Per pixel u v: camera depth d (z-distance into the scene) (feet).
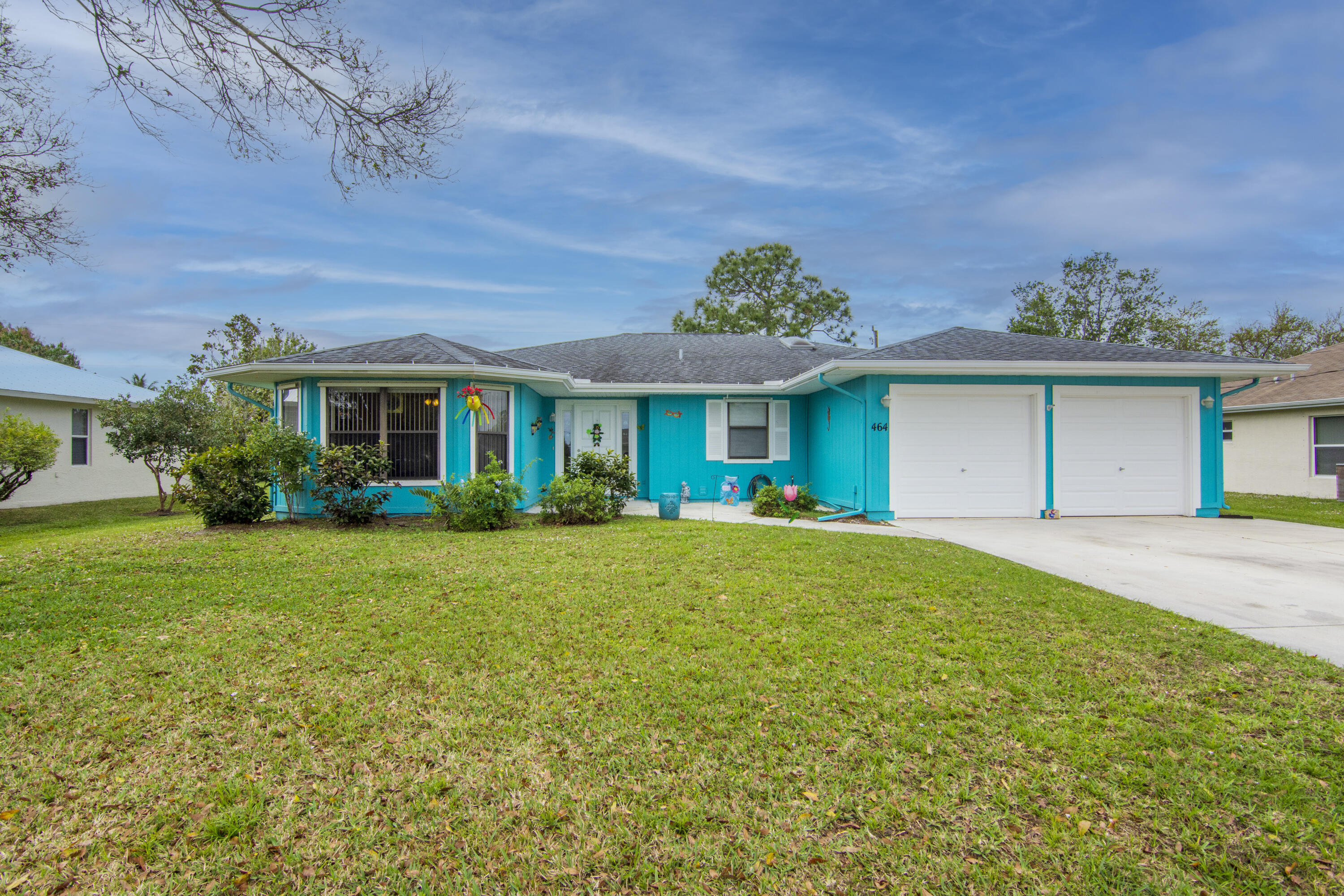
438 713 10.59
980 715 10.38
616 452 44.50
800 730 9.96
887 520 35.04
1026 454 36.19
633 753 9.35
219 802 8.18
